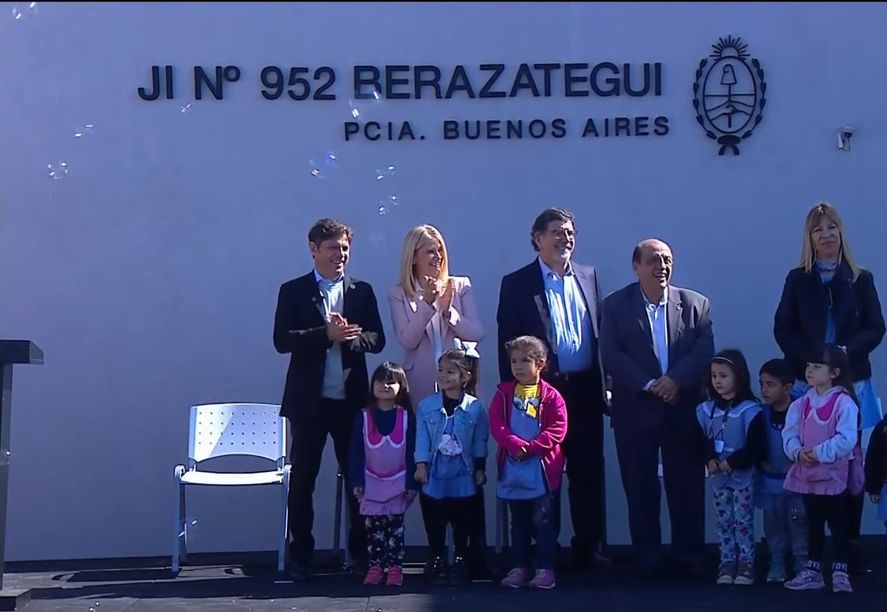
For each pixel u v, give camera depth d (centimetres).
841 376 571
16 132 726
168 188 725
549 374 624
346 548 673
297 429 624
